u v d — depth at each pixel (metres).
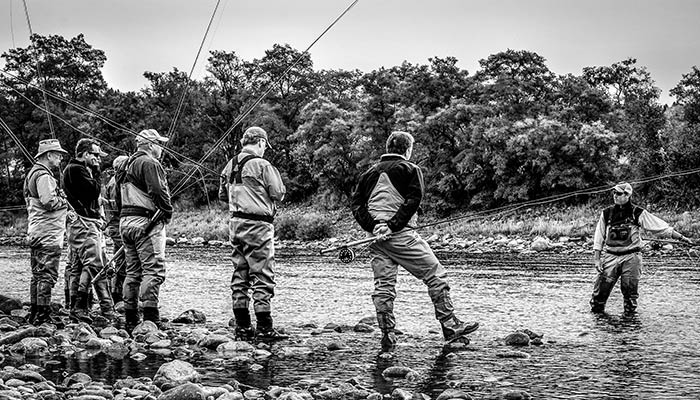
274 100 63.94
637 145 36.56
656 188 35.16
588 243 26.83
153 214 8.51
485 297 11.34
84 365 6.60
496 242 29.23
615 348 7.20
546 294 11.70
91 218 8.90
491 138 40.28
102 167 53.66
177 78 65.38
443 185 43.50
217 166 60.25
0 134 66.69
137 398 5.29
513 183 39.97
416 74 49.62
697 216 31.77
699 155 34.25
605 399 5.32
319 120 50.78
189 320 9.05
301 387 5.78
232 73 64.38
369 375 6.17
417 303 10.54
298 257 22.16
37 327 7.94
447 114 43.91
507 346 7.36
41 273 8.49
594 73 53.97
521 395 5.35
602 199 36.94
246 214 7.79
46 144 8.52
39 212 8.44
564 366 6.41
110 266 9.05
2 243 36.28
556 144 38.34
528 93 46.44
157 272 8.52
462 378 5.98
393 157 7.68
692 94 36.38
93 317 9.09
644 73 42.38
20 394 5.29
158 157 8.75
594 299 9.73
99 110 62.78
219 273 16.61
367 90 47.69
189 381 5.88
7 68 59.31
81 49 69.75
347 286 13.20
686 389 5.58
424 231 35.69
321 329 8.54
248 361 6.74
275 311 10.09
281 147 59.41
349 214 46.94
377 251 7.59
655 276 14.19
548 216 36.56
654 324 8.64
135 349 7.25
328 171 49.69
